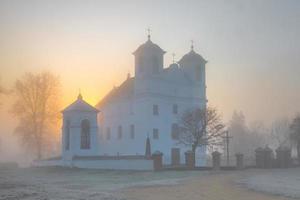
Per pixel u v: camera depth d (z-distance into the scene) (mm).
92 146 60531
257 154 53438
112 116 84562
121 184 31688
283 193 24578
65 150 61094
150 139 73938
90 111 60969
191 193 25047
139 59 77562
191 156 50562
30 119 76250
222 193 24969
